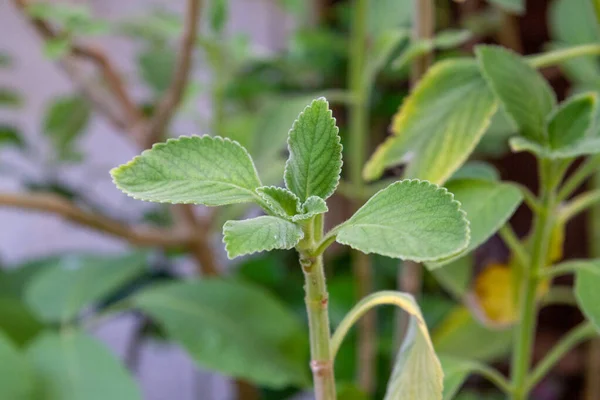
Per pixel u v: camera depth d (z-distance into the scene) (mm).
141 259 1217
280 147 986
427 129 675
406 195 529
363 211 535
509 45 1312
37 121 1911
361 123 1063
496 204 638
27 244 1968
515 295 814
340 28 1629
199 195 541
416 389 580
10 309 1120
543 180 662
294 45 1399
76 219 1038
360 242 521
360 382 1087
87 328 1073
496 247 830
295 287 1426
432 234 515
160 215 1582
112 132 1973
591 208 1181
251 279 1428
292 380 995
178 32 1195
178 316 1025
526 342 704
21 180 1627
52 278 1163
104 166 1827
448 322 952
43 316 1079
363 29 1056
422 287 1320
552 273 680
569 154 617
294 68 1515
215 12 1018
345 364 1199
